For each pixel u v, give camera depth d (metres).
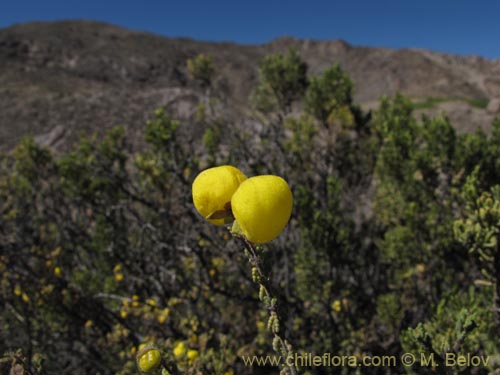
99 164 5.75
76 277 6.15
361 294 6.02
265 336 5.14
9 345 5.51
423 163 4.75
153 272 5.61
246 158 6.17
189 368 3.50
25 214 7.67
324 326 5.39
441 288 5.25
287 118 7.60
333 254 5.13
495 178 4.55
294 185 5.61
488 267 3.37
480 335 3.69
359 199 7.43
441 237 4.83
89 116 24.11
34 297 5.68
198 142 7.10
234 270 5.20
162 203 6.13
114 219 6.20
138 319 6.04
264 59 7.84
